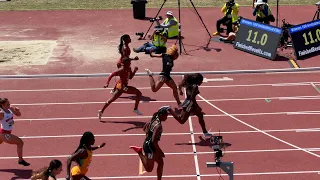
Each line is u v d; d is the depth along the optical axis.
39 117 16.17
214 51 21.66
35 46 22.17
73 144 14.55
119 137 14.89
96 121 15.86
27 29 24.55
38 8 28.09
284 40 21.89
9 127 12.95
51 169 10.41
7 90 18.12
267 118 15.95
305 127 15.38
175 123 15.71
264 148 14.26
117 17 26.41
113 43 22.59
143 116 16.12
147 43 21.36
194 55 21.19
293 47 20.62
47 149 14.30
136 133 15.09
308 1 29.17
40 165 13.51
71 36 23.53
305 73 19.44
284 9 27.66
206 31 24.23
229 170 10.55
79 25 25.16
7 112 12.85
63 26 25.00
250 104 16.91
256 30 21.25
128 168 13.36
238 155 13.91
